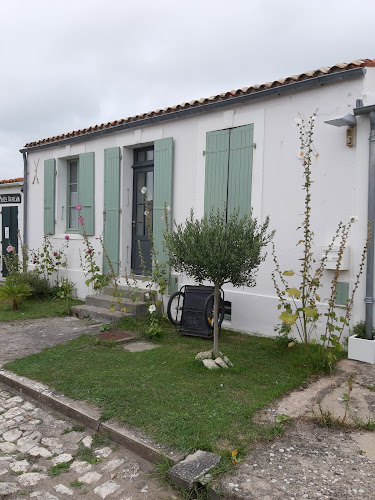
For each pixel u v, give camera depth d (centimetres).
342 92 562
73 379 464
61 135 1001
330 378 464
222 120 696
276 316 631
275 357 539
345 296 555
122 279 877
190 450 313
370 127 532
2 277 1266
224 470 287
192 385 437
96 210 935
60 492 288
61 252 1008
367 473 285
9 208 1234
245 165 666
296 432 343
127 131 859
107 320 747
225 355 538
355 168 549
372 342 509
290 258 618
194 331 648
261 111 647
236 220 482
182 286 727
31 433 369
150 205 855
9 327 727
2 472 311
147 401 399
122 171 875
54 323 755
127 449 335
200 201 729
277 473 285
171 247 482
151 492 284
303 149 596
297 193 609
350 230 553
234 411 374
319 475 283
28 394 447
